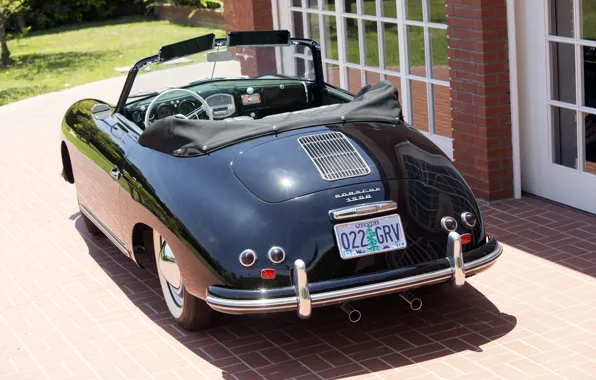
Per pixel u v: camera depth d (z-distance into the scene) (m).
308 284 4.61
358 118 5.47
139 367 5.04
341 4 9.38
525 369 4.66
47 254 7.11
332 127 5.35
